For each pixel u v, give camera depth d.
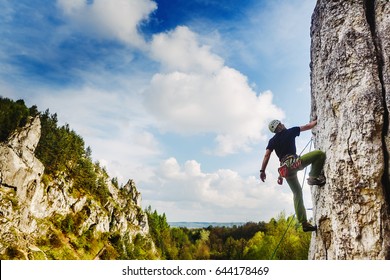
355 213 5.68
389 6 6.36
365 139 5.78
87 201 87.44
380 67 6.20
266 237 65.62
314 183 6.55
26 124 71.00
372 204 5.59
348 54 6.36
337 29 6.68
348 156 5.89
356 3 6.62
